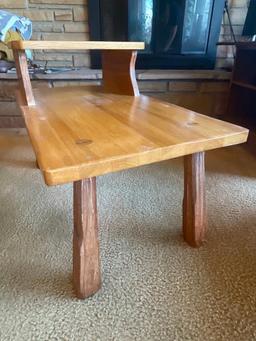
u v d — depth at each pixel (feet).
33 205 3.56
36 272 2.52
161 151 1.78
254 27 5.97
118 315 2.14
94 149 1.73
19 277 2.47
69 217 3.32
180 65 6.72
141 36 6.40
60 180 1.51
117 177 4.33
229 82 6.16
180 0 6.06
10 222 3.22
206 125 2.26
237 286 2.39
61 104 3.09
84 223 2.05
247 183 4.16
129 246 2.85
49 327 2.05
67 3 6.10
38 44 2.88
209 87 6.40
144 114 2.62
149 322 2.08
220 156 5.23
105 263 2.63
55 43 2.96
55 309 2.18
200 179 2.58
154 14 6.19
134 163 1.71
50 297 2.27
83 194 1.98
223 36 6.75
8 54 5.67
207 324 2.07
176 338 1.97
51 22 6.27
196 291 2.34
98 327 2.05
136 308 2.19
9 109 6.14
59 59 6.68
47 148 1.74
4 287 2.36
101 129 2.14
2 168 4.57
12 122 6.30
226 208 3.50
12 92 5.93
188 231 2.82
